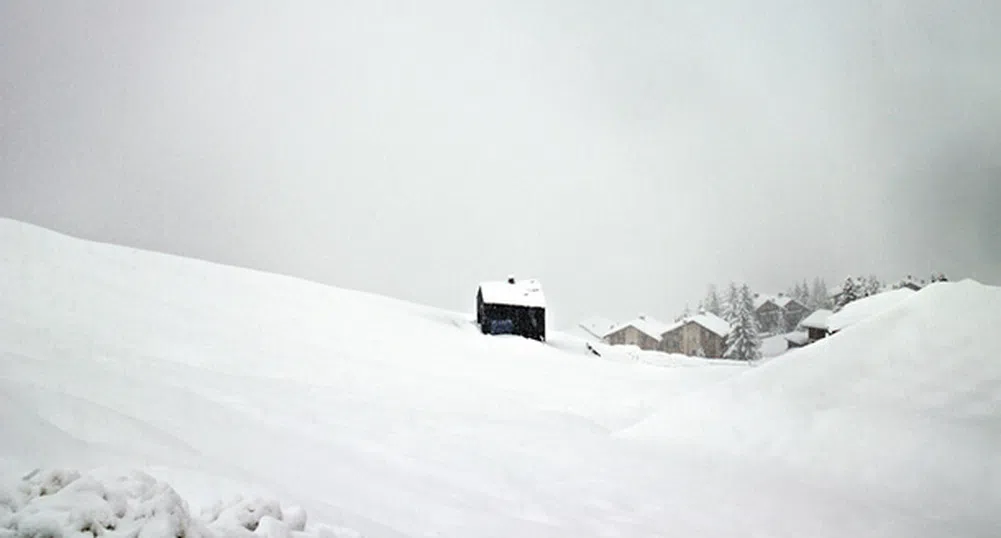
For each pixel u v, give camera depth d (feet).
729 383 46.70
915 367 41.57
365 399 46.11
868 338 45.91
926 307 46.44
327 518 18.33
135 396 28.53
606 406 60.34
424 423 40.52
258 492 17.37
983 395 37.06
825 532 27.45
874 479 33.78
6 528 10.21
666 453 39.34
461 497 25.86
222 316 81.46
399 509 22.40
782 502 31.01
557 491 29.63
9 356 31.40
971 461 32.71
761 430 40.42
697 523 27.35
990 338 41.45
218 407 30.58
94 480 11.59
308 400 41.16
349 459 27.96
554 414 50.60
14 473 13.25
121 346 50.57
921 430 35.68
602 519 26.11
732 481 34.45
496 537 21.35
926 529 27.94
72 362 35.27
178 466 18.33
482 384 66.18
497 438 39.34
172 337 61.57
